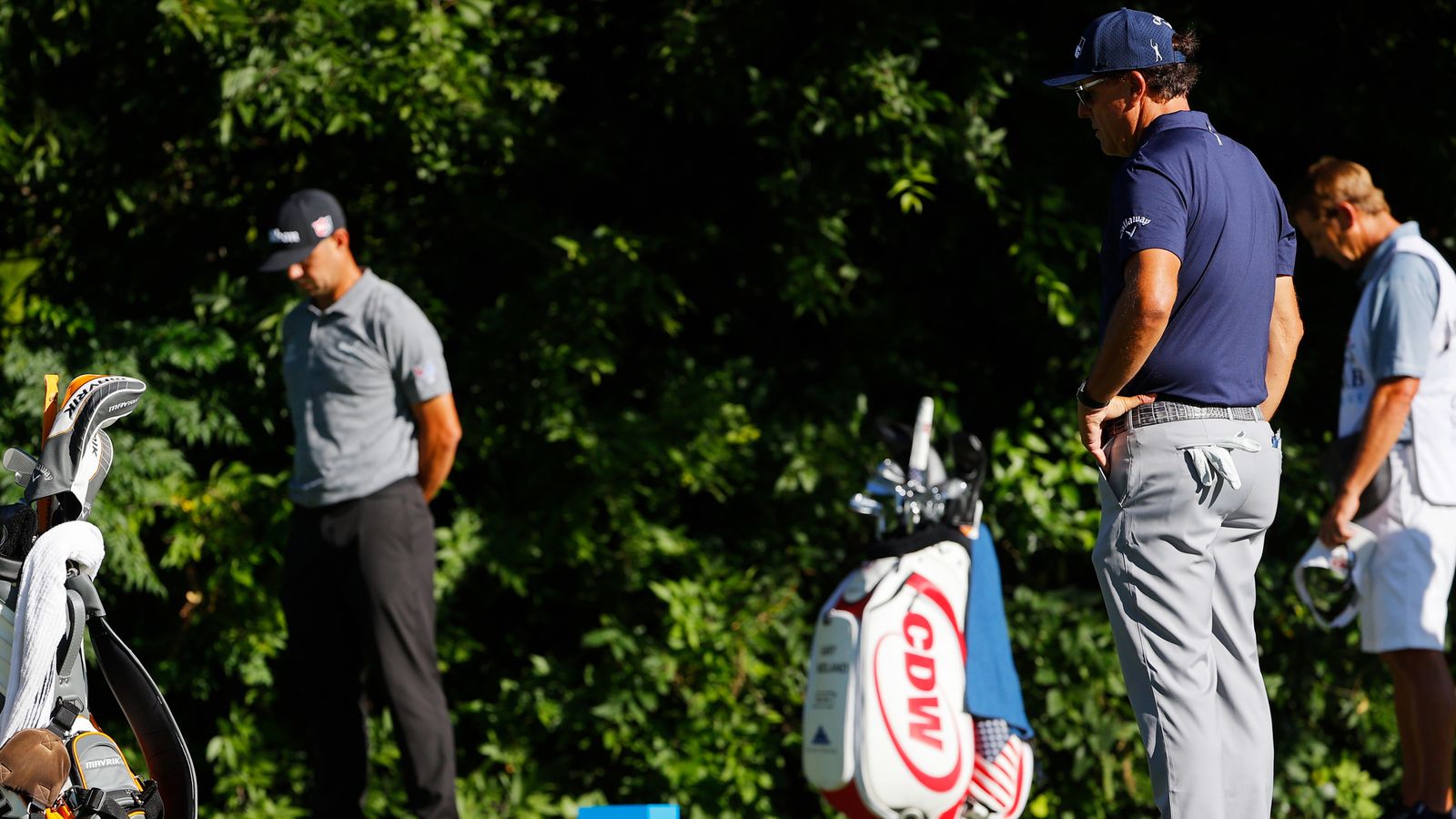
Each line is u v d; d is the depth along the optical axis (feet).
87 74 66.49
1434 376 56.24
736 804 70.13
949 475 72.74
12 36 63.57
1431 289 55.67
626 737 69.10
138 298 70.08
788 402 74.74
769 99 68.64
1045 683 70.95
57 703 34.35
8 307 69.41
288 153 70.28
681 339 76.23
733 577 70.95
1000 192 71.15
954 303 78.07
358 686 57.47
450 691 72.64
